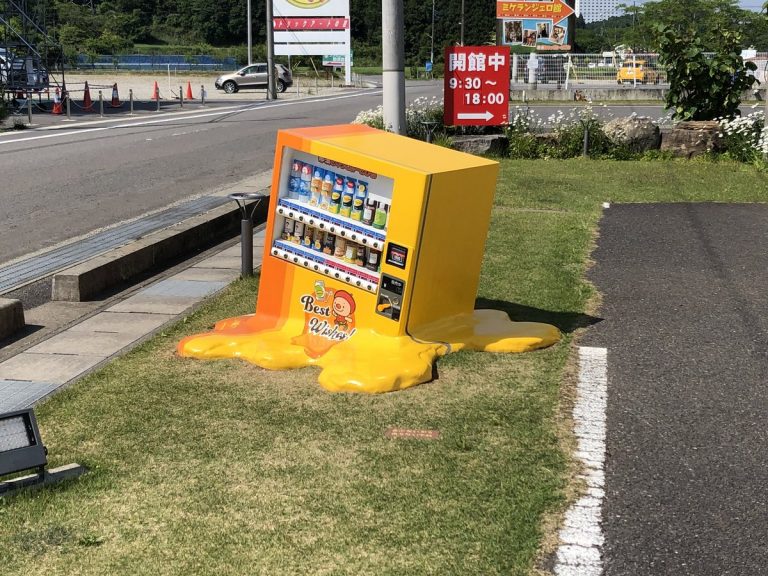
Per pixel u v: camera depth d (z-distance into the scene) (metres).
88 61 71.06
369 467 4.30
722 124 16.88
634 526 3.76
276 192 6.15
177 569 3.48
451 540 3.64
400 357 5.54
